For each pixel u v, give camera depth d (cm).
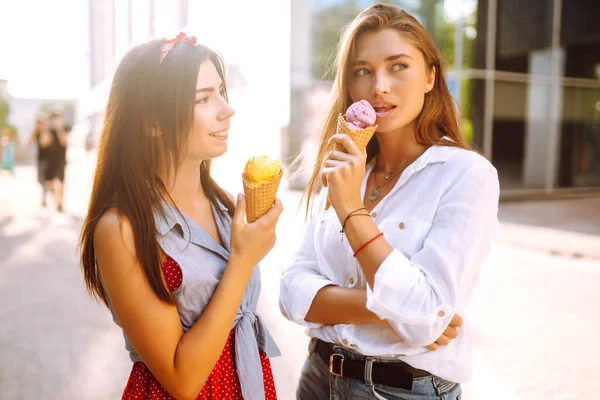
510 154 1482
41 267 717
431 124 166
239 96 1797
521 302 553
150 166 142
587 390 360
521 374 386
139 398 152
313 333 170
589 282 632
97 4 2411
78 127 3344
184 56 141
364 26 161
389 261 139
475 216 145
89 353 425
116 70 148
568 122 1550
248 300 164
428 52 161
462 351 155
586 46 1530
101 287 154
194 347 138
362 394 158
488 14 1407
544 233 943
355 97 166
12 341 446
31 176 2492
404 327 141
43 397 351
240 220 144
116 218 137
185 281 144
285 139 1538
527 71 1472
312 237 183
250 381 156
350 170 142
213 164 175
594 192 1576
